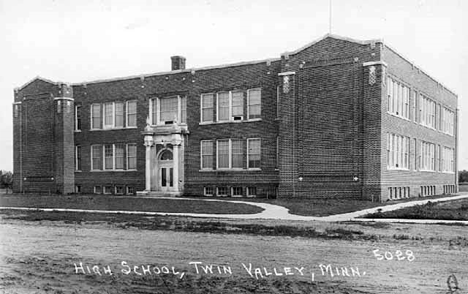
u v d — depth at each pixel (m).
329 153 33.47
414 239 14.91
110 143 45.72
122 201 32.47
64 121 46.62
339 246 13.71
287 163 35.00
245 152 39.12
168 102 43.09
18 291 9.56
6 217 23.19
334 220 20.67
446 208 24.86
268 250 13.15
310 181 34.12
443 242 14.31
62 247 14.04
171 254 12.73
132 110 44.91
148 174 42.31
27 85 48.88
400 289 9.27
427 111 43.31
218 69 40.62
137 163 44.25
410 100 38.22
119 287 9.72
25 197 38.88
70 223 20.38
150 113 43.75
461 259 11.87
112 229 18.09
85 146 47.06
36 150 48.22
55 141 46.94
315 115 34.09
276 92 37.91
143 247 13.82
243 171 39.16
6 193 48.00
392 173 33.78
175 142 41.09
